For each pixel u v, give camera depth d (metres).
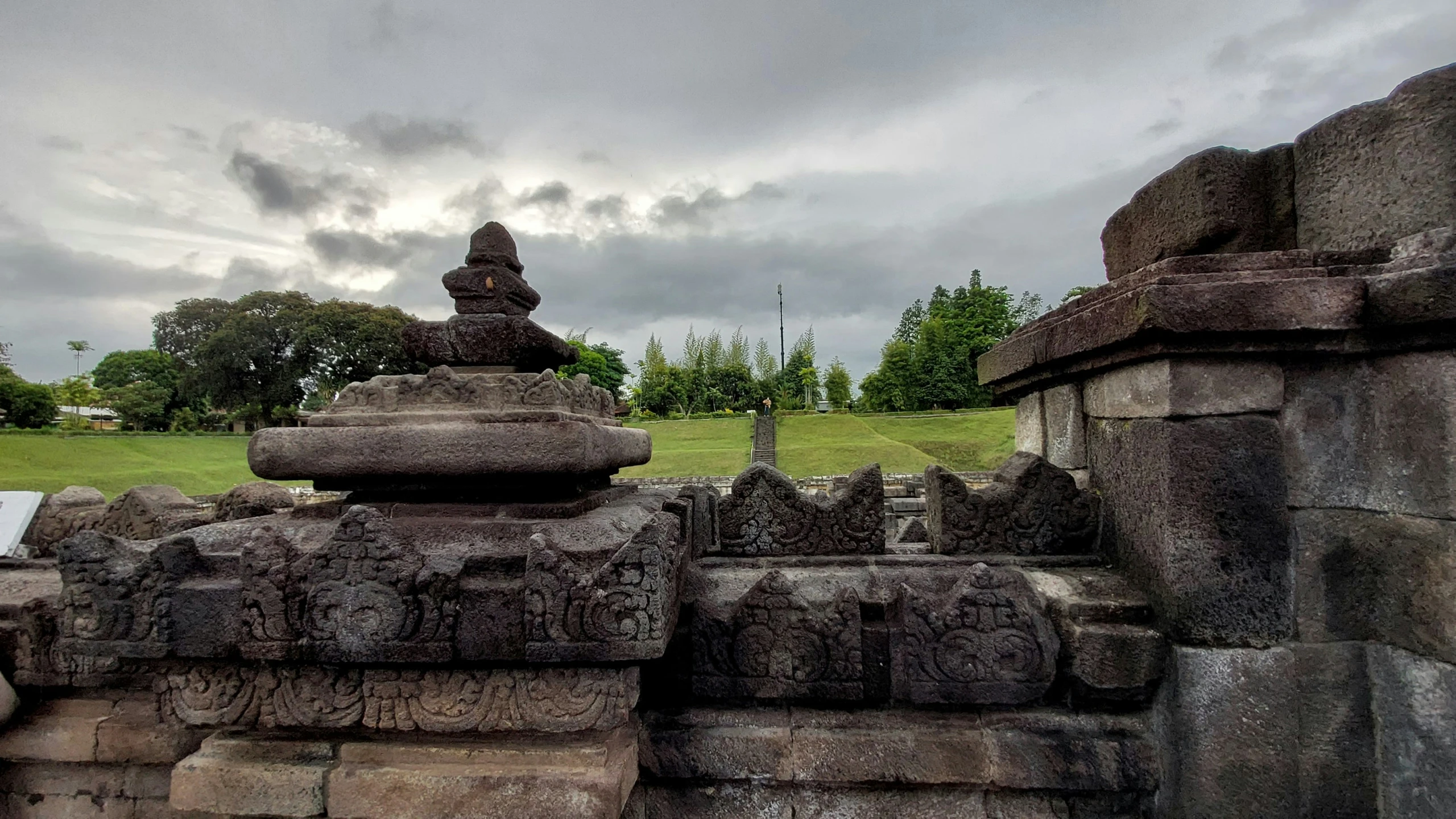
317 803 2.10
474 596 2.06
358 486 2.70
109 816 2.77
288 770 2.12
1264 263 2.37
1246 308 2.18
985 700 2.38
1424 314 1.98
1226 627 2.27
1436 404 2.06
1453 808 2.01
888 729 2.42
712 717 2.47
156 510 3.54
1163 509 2.37
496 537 2.40
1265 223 2.67
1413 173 2.24
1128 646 2.35
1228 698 2.25
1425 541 2.09
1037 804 2.42
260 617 2.09
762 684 2.41
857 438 31.67
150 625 2.14
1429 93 2.20
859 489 3.04
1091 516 2.93
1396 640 2.17
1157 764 2.36
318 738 2.19
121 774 2.77
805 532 3.06
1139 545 2.56
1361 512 2.26
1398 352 2.16
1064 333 2.91
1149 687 2.38
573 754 2.07
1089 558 2.87
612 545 2.29
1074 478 3.18
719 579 2.80
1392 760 2.18
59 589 2.95
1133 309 2.30
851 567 2.93
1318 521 2.29
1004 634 2.38
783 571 2.89
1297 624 2.28
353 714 2.16
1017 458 3.29
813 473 24.56
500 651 2.04
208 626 2.13
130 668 2.74
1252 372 2.32
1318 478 2.30
